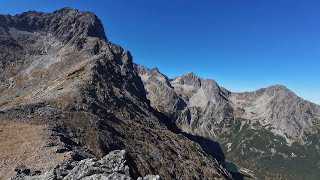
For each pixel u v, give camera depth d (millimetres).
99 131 112125
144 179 37781
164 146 139250
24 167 59438
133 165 103000
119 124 136375
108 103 155625
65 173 43188
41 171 58312
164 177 108500
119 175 37156
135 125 147750
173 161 126250
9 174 56406
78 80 171375
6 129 88000
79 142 97062
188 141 171375
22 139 79375
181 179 114625
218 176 138125
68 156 66312
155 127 169875
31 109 110750
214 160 168125
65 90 146125
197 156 154250
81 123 112625
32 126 91812
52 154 68062
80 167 41625
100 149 100125
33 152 70000
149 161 113250
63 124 104438
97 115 129875
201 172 133000
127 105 173250
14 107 108562
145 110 192000
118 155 45656
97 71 199875
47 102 123625
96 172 40375
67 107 124688
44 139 79438
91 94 151375
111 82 198500
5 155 68375
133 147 118750
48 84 194875
